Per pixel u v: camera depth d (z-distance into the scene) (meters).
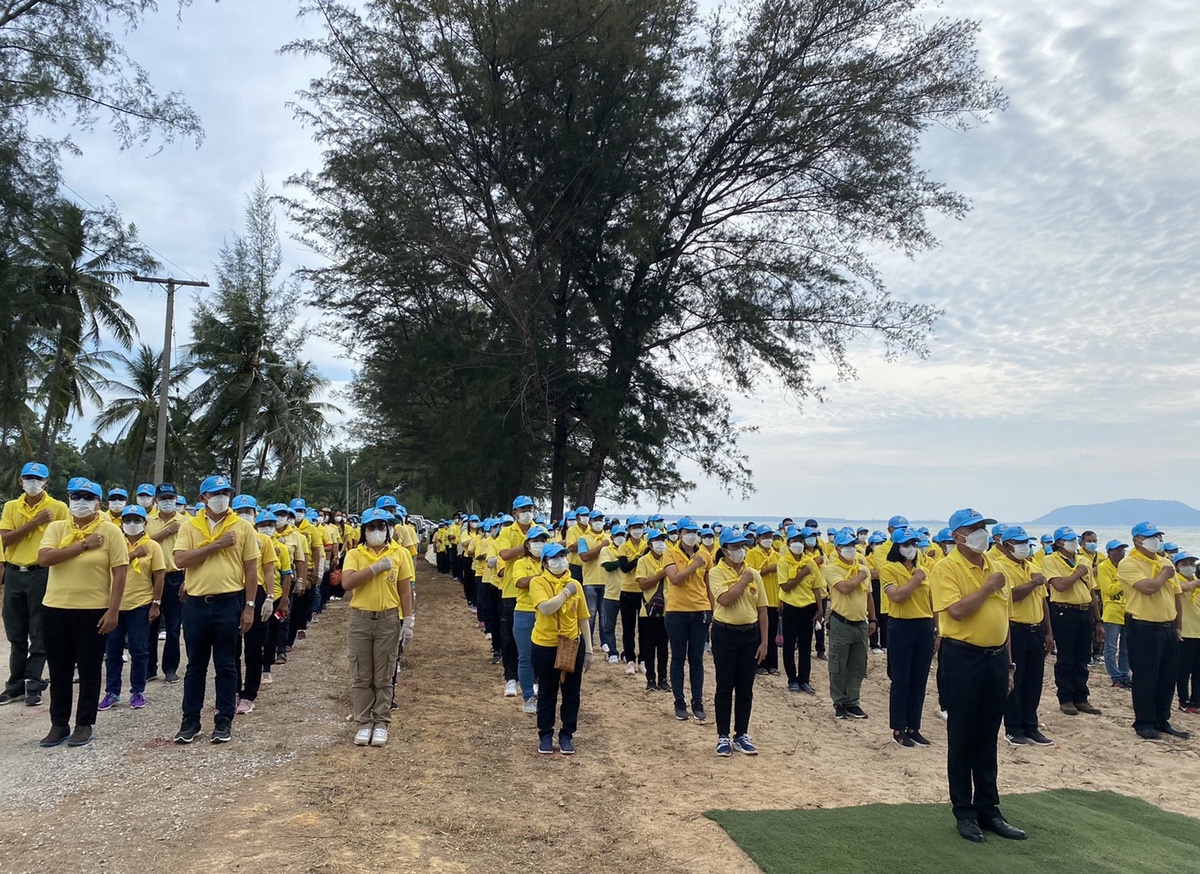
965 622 5.65
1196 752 8.34
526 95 21.59
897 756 7.84
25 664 8.62
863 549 13.77
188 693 7.14
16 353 26.61
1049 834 5.57
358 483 78.75
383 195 21.39
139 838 5.02
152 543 8.57
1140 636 8.98
